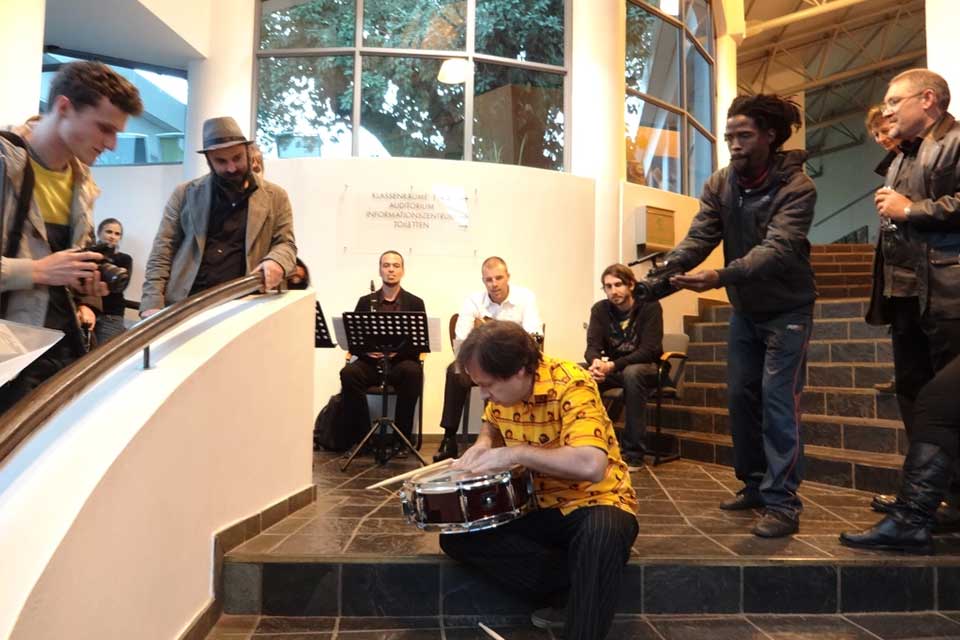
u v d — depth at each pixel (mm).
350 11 5641
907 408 2758
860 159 15688
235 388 2234
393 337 4008
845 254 7688
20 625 1019
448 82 5676
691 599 2240
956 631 2113
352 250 5215
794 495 2621
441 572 2229
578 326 5551
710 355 5363
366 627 2133
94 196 1884
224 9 5523
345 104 5574
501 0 5820
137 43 5398
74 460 1382
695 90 7621
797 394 2639
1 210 1526
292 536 2455
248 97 5523
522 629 2133
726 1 8055
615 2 5871
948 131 2430
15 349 1301
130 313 5469
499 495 1952
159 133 5855
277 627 2113
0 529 1166
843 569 2254
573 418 1942
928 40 4098
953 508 2656
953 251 2383
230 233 2811
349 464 4023
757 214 2662
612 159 5805
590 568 1875
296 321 2832
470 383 4422
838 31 11375
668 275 2680
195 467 1930
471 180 5355
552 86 5918
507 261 5371
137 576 1539
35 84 4348
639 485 3531
